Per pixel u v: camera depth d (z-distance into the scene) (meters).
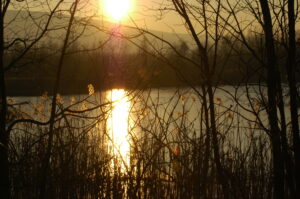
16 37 5.11
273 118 4.25
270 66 4.20
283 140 4.26
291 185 4.25
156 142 5.43
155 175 5.50
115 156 5.99
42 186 5.23
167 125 5.26
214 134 4.82
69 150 5.79
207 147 4.94
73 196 5.74
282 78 4.65
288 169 4.26
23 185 5.71
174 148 5.71
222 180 4.82
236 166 5.44
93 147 6.10
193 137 5.46
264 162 5.75
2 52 4.89
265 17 4.16
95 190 5.77
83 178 5.80
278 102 4.26
